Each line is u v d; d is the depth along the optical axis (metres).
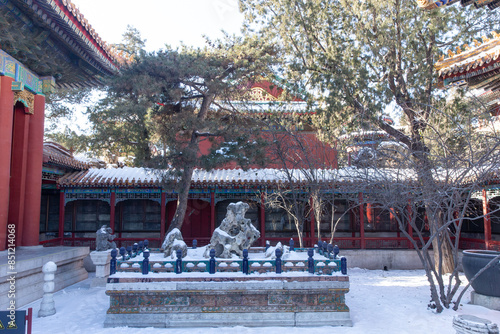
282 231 22.47
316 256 11.35
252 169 22.00
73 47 15.63
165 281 9.13
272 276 9.27
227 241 10.95
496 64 11.23
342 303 9.32
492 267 10.41
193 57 16.73
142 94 16.25
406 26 15.77
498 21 16.09
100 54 16.09
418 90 16.08
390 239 20.53
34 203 15.85
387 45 15.96
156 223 23.02
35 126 16.17
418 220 22.19
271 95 24.98
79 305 11.34
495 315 9.67
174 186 17.56
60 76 17.50
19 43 13.80
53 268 10.54
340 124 17.12
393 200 10.62
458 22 16.12
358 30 16.34
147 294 9.12
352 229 22.69
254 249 13.06
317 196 18.08
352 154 17.28
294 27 17.23
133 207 23.08
